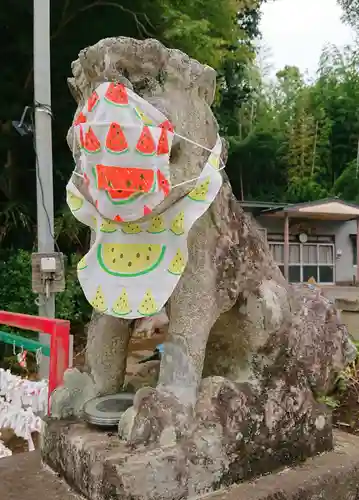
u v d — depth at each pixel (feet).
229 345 4.68
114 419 4.02
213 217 4.13
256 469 4.13
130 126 3.37
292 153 47.16
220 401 4.09
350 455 4.65
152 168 3.44
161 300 3.69
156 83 3.72
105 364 4.49
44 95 10.76
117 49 3.48
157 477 3.52
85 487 3.76
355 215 25.90
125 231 3.80
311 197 43.01
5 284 15.57
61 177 18.04
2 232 18.15
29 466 4.44
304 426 4.54
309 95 50.93
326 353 4.96
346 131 49.75
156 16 18.52
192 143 3.78
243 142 44.55
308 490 4.05
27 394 7.45
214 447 3.84
